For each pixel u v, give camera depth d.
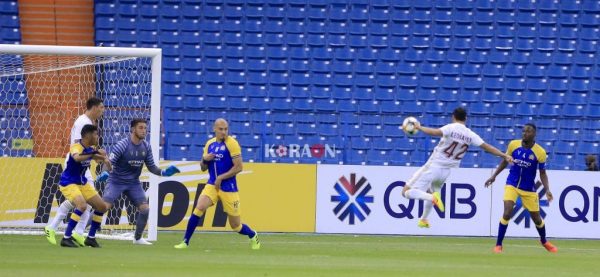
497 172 59.06
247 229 55.00
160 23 108.12
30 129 86.12
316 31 109.00
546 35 110.81
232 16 109.12
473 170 76.75
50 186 70.69
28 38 105.88
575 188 77.31
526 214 77.00
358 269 40.47
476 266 44.16
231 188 53.81
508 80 107.00
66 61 79.56
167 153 88.50
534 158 57.16
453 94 105.56
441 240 71.44
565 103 106.12
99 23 107.06
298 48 107.75
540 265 46.06
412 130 58.22
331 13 110.19
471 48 109.25
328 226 75.75
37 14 106.56
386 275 37.47
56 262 41.28
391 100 104.19
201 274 36.22
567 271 42.31
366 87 105.06
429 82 106.12
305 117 95.69
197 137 93.44
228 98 103.31
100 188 67.56
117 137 79.31
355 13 110.50
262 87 104.25
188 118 93.81
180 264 41.34
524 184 57.53
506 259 50.34
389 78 105.88
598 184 77.44
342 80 105.44
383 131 96.06
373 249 57.69
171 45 106.81
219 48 107.12
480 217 76.75
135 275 35.25
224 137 53.28
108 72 87.88
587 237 77.25
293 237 70.88
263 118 92.81
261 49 107.38
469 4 111.94
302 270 39.22
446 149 58.97
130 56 63.88
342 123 95.81
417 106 104.06
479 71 107.69
